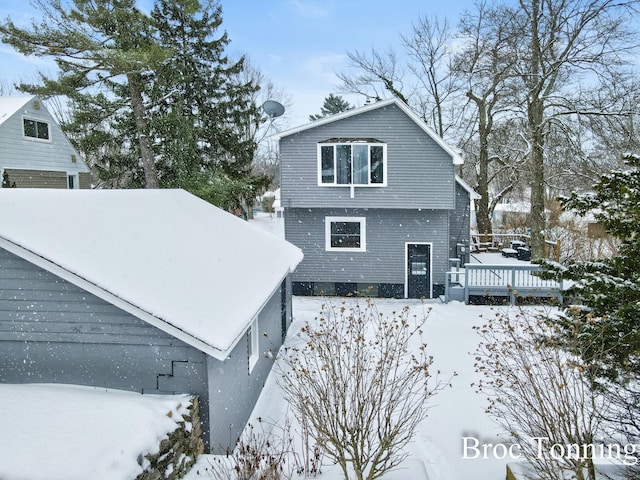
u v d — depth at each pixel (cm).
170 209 938
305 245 1659
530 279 1478
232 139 2350
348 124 1559
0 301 575
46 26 1501
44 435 443
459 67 2270
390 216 1623
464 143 2558
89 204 756
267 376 934
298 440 671
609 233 574
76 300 570
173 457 502
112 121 1942
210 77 2300
